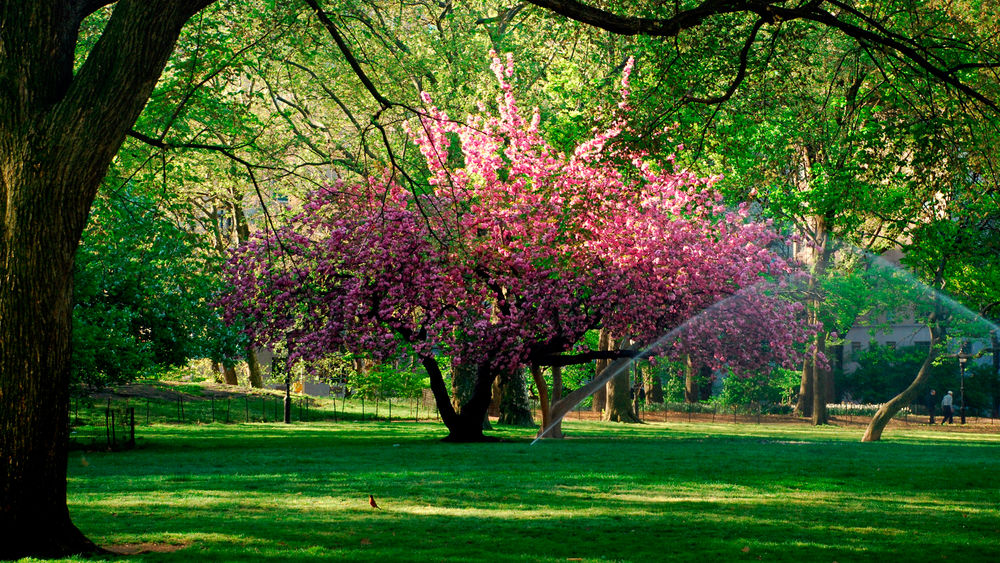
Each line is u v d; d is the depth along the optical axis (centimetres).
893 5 1466
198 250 2758
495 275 2619
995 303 3033
